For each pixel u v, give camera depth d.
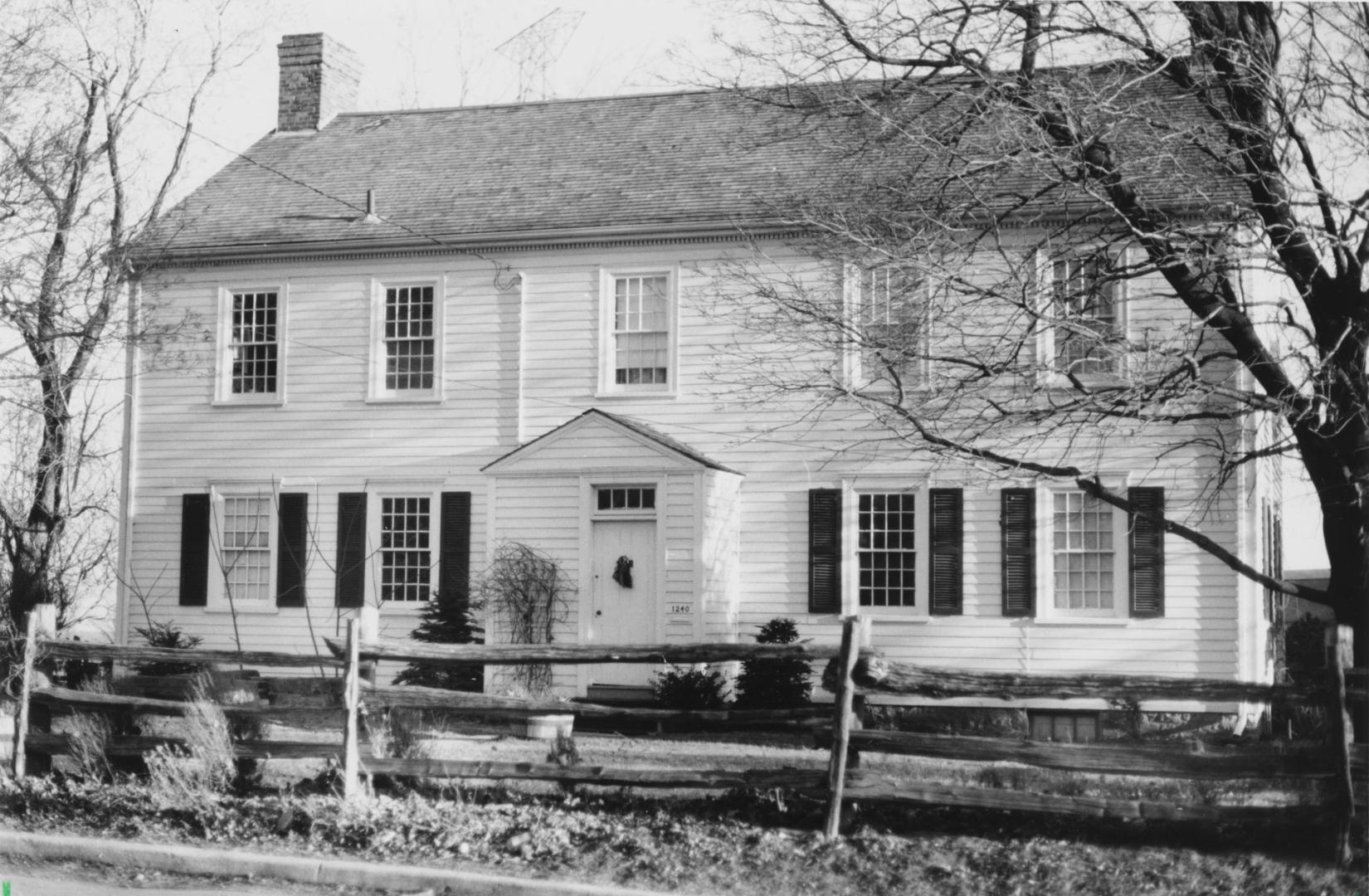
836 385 15.43
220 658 13.32
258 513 26.41
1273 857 10.33
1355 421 14.43
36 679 13.82
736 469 24.12
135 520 26.91
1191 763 10.62
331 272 26.36
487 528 24.23
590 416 23.66
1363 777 10.44
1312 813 10.41
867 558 23.66
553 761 14.93
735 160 25.75
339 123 30.05
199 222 27.42
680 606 23.05
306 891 10.52
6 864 11.29
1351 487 14.52
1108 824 11.28
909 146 15.72
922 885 10.15
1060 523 22.78
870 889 10.16
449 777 12.65
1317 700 10.47
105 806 12.53
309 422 26.25
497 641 23.67
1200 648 21.98
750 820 11.69
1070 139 14.34
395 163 28.20
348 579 25.73
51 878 10.80
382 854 11.22
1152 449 22.23
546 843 11.20
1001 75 14.52
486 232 25.39
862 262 14.68
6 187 22.83
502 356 25.44
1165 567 22.19
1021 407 16.73
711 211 24.44
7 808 12.62
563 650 12.17
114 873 11.05
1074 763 10.83
